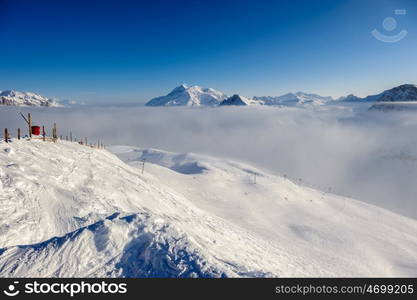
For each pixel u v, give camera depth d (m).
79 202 14.82
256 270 9.59
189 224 20.03
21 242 9.93
